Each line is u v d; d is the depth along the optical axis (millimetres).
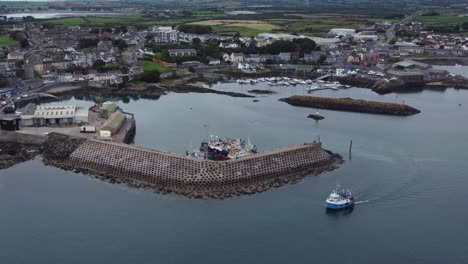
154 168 167000
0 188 158375
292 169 173500
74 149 187000
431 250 126062
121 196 153250
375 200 153375
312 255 123188
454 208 148750
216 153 178125
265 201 151250
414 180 168750
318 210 145875
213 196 153625
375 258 122438
